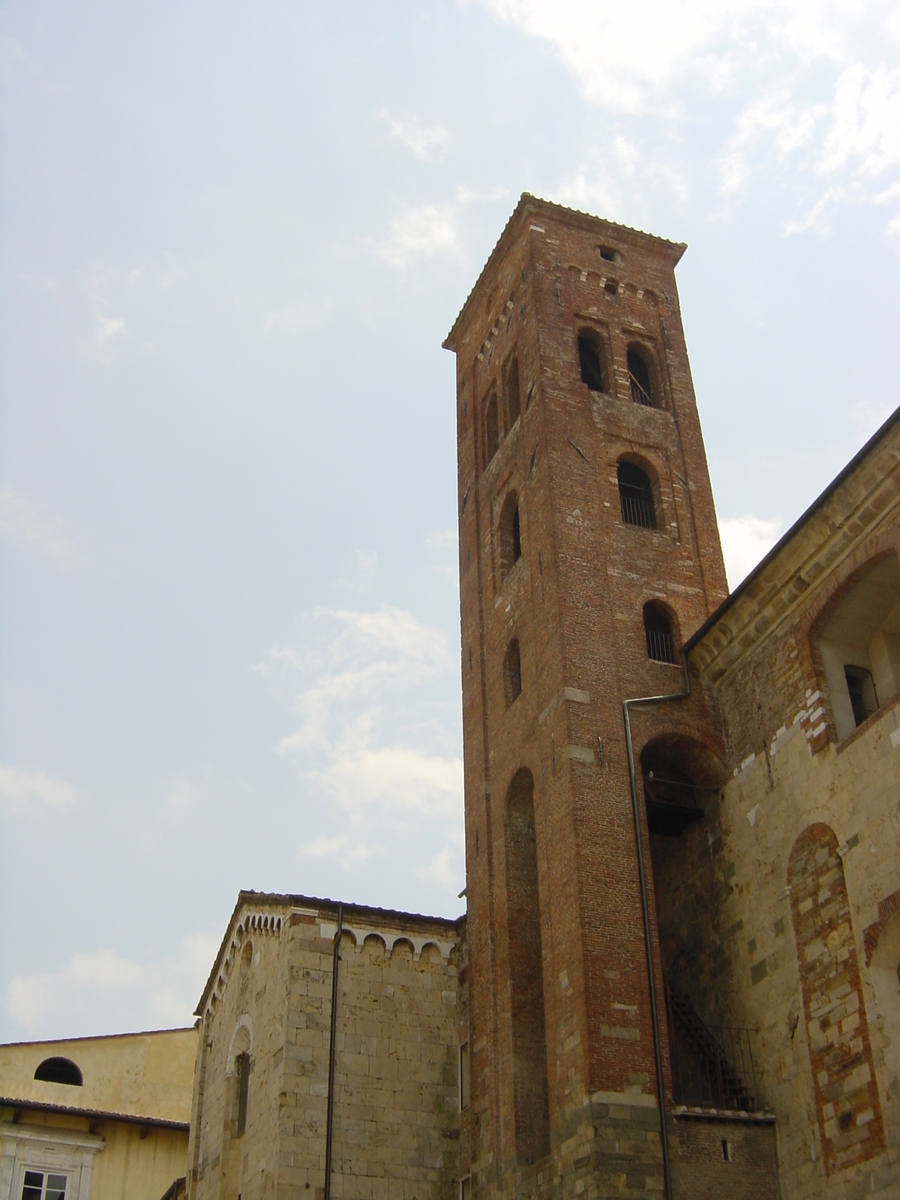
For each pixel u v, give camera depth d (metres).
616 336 43.81
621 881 31.28
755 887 31.47
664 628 37.53
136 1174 49.41
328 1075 35.59
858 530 29.81
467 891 37.78
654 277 46.41
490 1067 33.84
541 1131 32.16
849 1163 26.28
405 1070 36.56
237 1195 36.75
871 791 28.11
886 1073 25.91
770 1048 29.48
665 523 39.31
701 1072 30.88
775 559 31.72
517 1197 30.86
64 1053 52.91
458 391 49.59
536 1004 34.09
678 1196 27.27
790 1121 28.22
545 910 32.50
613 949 30.30
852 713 30.75
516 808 36.88
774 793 31.58
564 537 37.00
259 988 39.38
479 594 42.25
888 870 27.14
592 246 46.00
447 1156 35.72
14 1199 46.69
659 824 34.72
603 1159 27.42
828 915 28.64
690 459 41.31
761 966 30.53
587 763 32.78
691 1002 32.69
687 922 33.78
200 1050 44.78
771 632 32.88
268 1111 35.69
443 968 38.66
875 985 26.77
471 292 49.50
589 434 40.09
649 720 34.06
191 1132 43.03
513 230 46.69
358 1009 37.00
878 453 28.50
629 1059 28.89
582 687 34.12
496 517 42.50
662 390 43.53
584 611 35.69
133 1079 53.66
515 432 42.53
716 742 34.12
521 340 43.78
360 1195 34.25
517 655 39.06
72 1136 48.75
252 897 41.38
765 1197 27.75
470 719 40.38
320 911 38.12
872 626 31.62
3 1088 50.91
